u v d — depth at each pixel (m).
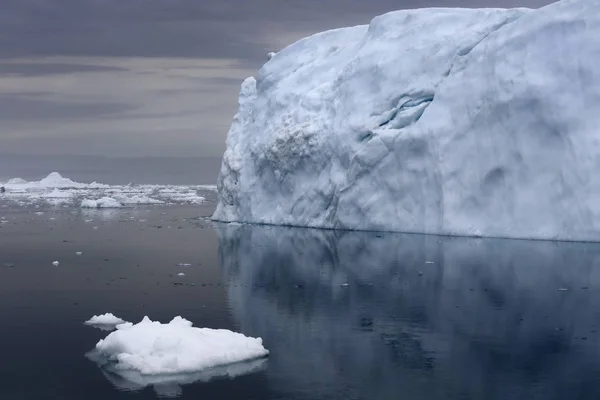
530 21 30.62
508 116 29.92
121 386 12.18
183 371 12.88
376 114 35.16
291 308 17.98
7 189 102.88
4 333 15.48
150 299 19.09
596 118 28.16
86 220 45.78
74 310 17.73
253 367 13.17
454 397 11.62
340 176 35.56
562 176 28.42
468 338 14.99
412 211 32.75
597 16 29.05
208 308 18.02
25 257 27.23
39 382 12.39
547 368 12.98
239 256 27.31
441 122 32.06
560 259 24.27
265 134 40.25
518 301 18.38
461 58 32.94
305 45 42.59
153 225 41.44
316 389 12.01
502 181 30.08
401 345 14.53
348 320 16.69
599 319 16.42
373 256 26.48
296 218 37.84
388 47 36.25
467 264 23.98
